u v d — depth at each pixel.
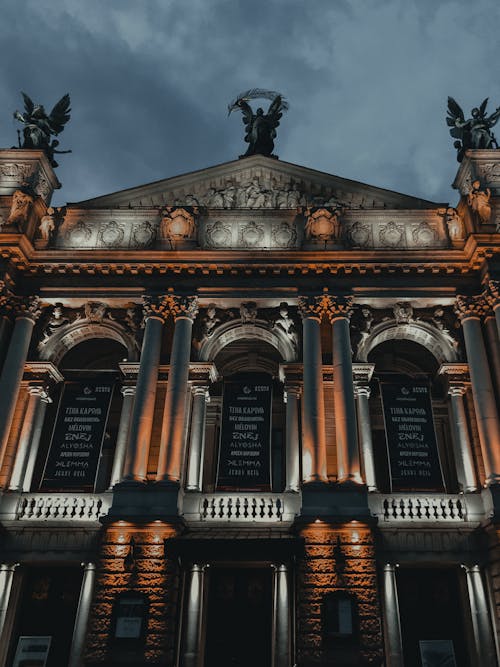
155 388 27.16
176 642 22.16
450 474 29.22
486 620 22.67
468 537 23.94
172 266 29.42
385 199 32.00
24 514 25.00
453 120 34.66
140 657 21.23
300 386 28.06
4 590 23.59
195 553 22.47
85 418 27.03
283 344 29.08
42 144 34.06
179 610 22.69
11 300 28.98
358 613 21.80
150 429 26.28
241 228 31.02
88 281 29.80
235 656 23.64
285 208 31.53
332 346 28.44
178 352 27.56
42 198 31.55
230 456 25.91
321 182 32.53
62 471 25.73
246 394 27.44
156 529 23.31
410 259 29.30
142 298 29.12
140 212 31.50
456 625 24.23
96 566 23.48
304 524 23.17
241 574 25.22
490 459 24.78
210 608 24.53
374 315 29.61
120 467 26.55
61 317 29.67
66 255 29.94
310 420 25.97
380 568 23.66
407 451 25.97
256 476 25.45
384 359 32.84
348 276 29.45
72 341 30.03
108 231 31.19
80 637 22.72
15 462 26.34
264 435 26.39
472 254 28.80
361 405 27.62
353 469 24.86
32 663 23.47
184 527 23.89
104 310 29.69
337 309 28.59
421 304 29.36
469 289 29.05
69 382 28.02
